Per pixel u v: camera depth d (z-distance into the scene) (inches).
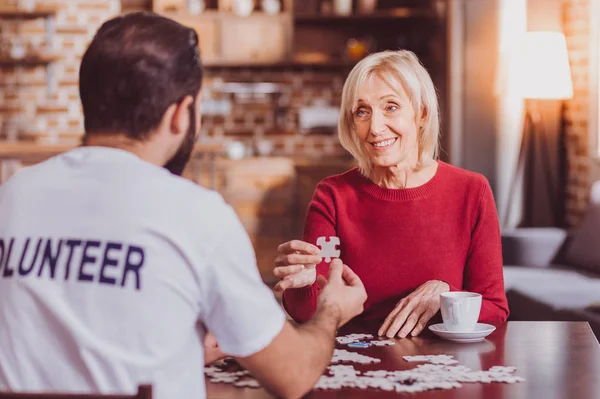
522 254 181.6
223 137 302.7
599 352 61.4
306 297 73.0
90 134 45.2
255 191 283.1
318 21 299.4
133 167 43.4
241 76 302.0
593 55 202.8
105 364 41.0
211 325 44.1
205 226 42.7
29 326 41.8
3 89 288.7
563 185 220.5
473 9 222.5
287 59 292.5
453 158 224.2
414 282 79.8
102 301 41.3
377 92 77.9
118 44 43.6
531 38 199.6
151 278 41.4
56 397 37.7
